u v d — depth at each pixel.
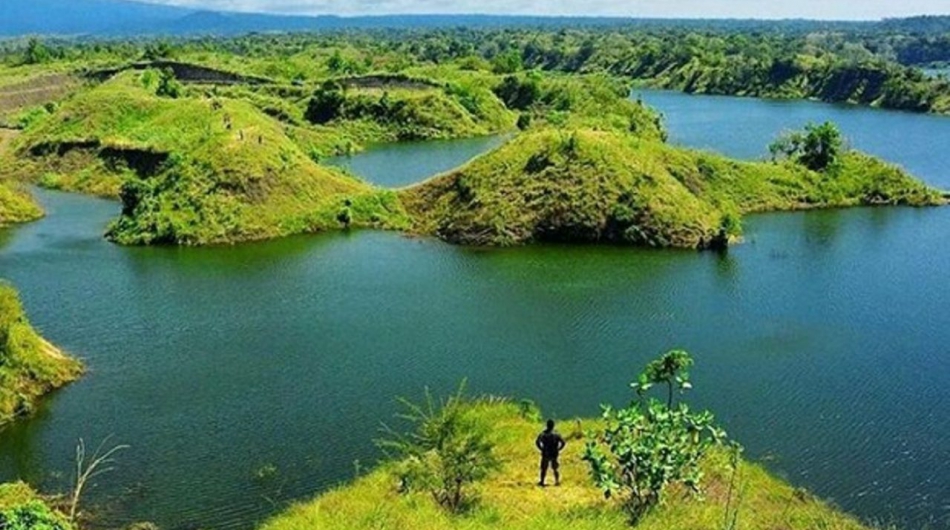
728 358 49.84
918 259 72.06
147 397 45.12
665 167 89.75
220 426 41.81
